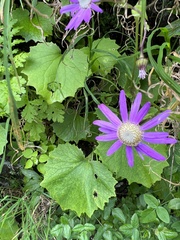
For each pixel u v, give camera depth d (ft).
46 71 0.43
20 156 0.47
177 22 0.46
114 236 0.42
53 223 0.46
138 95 0.35
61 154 0.43
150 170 0.43
